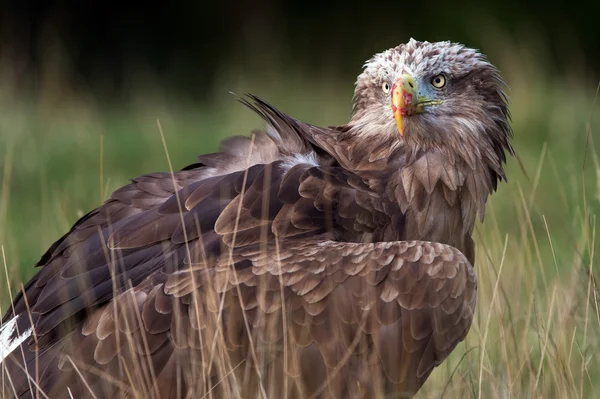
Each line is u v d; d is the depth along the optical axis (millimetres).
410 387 8969
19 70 33406
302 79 34125
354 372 8742
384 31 40156
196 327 8570
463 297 8977
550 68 35250
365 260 8883
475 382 10711
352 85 34562
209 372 8406
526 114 23891
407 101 10055
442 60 10438
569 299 11125
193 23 41625
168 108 31750
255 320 8656
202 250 8961
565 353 10484
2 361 8883
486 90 10703
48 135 24031
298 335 8695
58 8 39875
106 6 41031
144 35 41344
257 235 9172
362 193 9727
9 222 15930
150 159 22672
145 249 9211
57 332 8844
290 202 9430
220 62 40094
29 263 14469
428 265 8906
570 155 20562
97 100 35000
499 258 12180
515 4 39000
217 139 24859
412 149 10227
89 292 8922
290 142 10266
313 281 8758
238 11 41469
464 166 10391
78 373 8430
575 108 24469
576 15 38500
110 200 9977
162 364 8539
